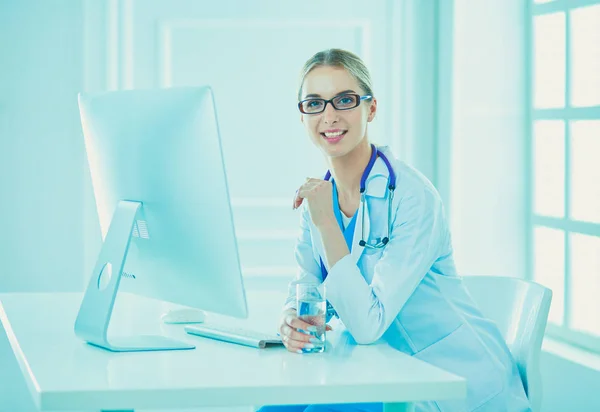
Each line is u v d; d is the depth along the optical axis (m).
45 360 1.41
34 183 3.16
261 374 1.30
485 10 3.06
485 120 3.07
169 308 1.98
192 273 1.51
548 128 2.91
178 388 1.21
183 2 3.23
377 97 3.28
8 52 3.12
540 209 2.97
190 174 1.45
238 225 3.28
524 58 3.06
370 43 3.28
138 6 3.22
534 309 1.79
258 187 3.28
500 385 1.65
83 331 1.55
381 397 1.25
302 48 3.27
